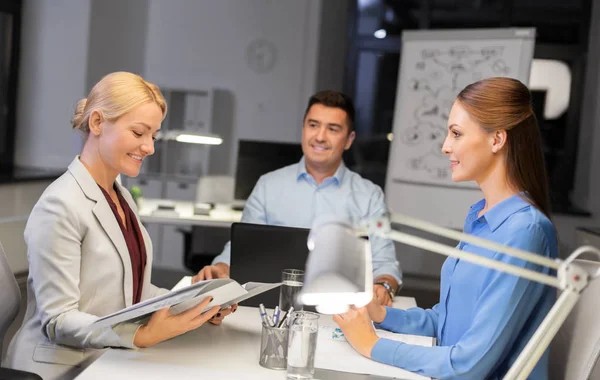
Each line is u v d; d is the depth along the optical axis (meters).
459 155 1.69
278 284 1.80
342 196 2.85
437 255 6.77
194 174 6.94
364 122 7.71
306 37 6.92
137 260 1.93
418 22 7.46
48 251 1.69
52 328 1.68
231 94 7.05
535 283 1.56
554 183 7.17
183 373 1.50
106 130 1.78
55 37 6.28
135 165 1.83
